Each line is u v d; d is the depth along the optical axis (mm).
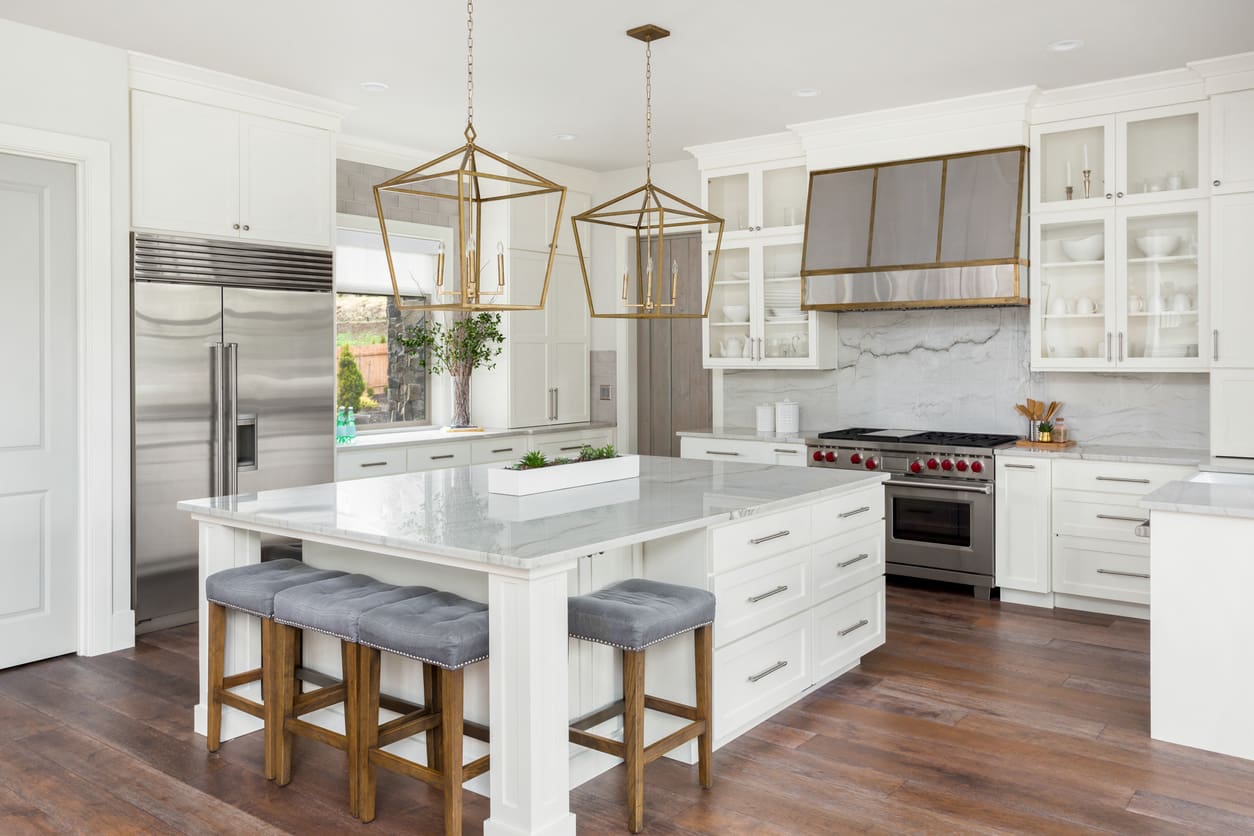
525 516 2975
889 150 5484
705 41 4230
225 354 4730
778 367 6105
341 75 4695
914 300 5348
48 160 4113
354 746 2701
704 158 6309
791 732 3344
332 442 5266
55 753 3170
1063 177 5125
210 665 3168
